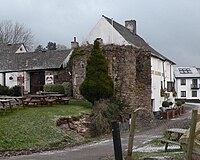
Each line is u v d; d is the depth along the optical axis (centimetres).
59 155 1474
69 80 3959
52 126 2080
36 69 4450
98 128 2339
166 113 3716
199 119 962
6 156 1472
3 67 4744
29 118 2150
